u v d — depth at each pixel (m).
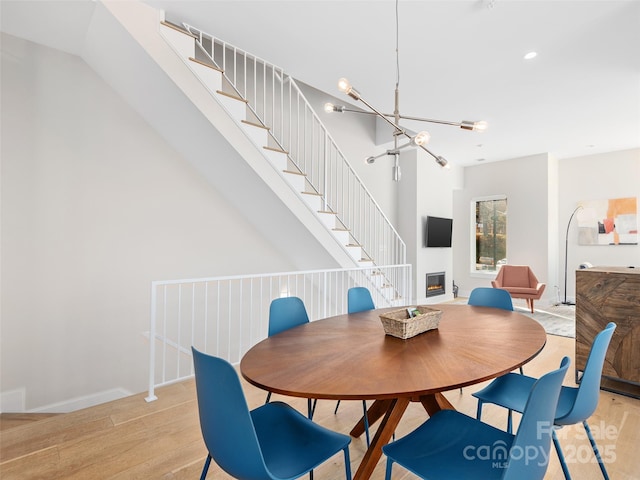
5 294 2.83
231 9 2.63
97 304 3.28
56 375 3.06
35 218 2.96
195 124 3.05
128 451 1.88
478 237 7.40
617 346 2.72
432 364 1.32
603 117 4.57
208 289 4.05
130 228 3.47
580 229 6.39
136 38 2.49
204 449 1.92
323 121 5.31
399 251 6.39
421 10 2.56
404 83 3.69
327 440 1.26
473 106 4.24
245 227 4.36
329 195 5.32
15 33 2.83
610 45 2.98
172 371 3.76
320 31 2.86
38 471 1.71
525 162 6.57
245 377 1.24
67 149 3.12
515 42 2.95
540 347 1.53
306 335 1.78
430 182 6.54
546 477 1.74
